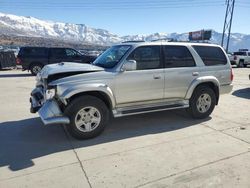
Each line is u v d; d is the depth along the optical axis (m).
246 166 4.01
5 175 3.81
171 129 5.69
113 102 5.23
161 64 5.70
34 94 5.61
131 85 5.33
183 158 4.29
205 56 6.32
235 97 9.31
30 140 5.11
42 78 5.21
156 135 5.33
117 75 5.17
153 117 6.55
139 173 3.83
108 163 4.14
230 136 5.27
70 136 5.29
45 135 5.37
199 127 5.82
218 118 6.52
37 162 4.20
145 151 4.57
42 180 3.68
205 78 6.16
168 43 5.86
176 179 3.67
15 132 5.54
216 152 4.51
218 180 3.63
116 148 4.70
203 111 6.38
